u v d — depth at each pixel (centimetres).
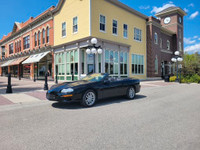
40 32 2166
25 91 1002
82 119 450
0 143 303
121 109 568
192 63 1970
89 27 1439
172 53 2978
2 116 486
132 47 1966
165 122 425
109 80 684
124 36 1853
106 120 441
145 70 2208
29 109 575
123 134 343
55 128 381
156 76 2316
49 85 1370
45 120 443
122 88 725
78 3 1560
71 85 599
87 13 1462
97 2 1516
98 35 1512
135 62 2023
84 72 1543
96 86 625
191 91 1102
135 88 791
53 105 638
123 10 1839
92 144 296
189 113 520
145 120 442
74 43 1549
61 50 1739
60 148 281
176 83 1778
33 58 2125
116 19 1739
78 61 1507
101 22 1565
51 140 315
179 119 454
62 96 554
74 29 1614
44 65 2097
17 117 475
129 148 280
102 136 333
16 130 370
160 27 2414
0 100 712
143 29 2183
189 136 333
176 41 2978
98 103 675
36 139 320
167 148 280
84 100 591
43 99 738
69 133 350
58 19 1825
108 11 1638
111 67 1642
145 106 619
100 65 1533
